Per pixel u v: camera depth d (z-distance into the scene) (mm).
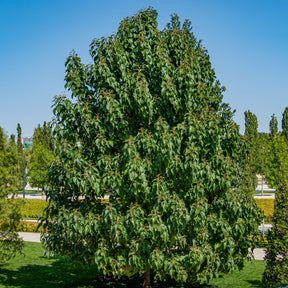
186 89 8344
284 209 10531
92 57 8797
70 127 8391
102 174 8297
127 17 8945
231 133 8516
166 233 7727
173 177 8258
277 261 10398
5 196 11133
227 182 8117
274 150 39781
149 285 10219
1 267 13594
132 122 8734
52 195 8766
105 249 7957
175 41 8867
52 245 8570
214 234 8648
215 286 11438
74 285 11508
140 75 8227
